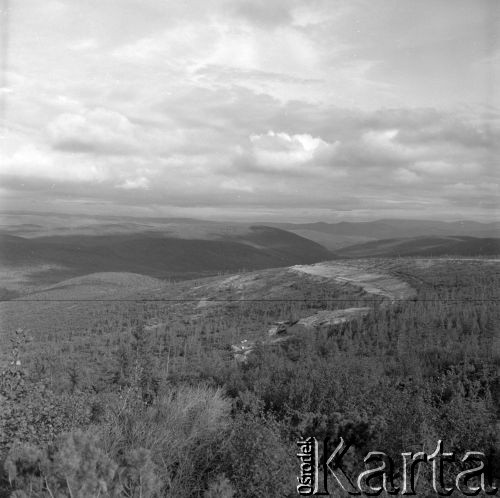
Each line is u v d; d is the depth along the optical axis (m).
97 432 5.03
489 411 6.23
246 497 4.17
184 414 5.46
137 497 3.84
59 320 62.78
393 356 17.53
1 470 4.03
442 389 7.61
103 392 9.02
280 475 4.25
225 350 29.36
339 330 29.94
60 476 3.62
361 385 7.53
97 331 52.62
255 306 52.81
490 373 9.43
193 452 4.86
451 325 24.55
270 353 21.27
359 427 5.12
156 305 65.31
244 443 4.59
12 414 5.35
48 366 13.62
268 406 7.36
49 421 5.68
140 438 4.94
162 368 13.95
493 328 21.44
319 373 8.43
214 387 9.56
